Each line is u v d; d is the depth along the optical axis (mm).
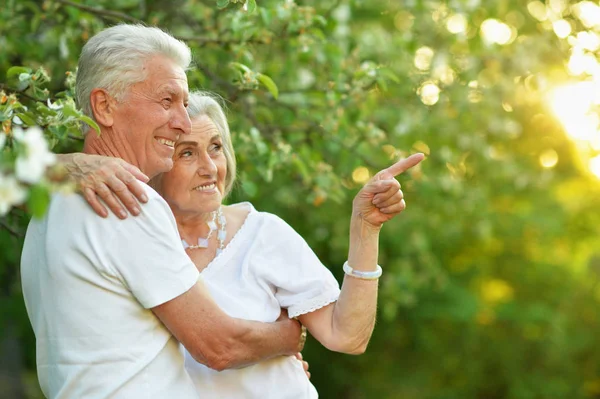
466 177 8602
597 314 13250
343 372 13016
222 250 3068
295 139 5602
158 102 2799
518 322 12820
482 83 7473
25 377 11789
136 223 2639
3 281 7859
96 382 2596
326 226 8836
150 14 5379
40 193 1840
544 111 8398
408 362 12992
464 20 6906
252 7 3391
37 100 3205
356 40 6695
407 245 8750
